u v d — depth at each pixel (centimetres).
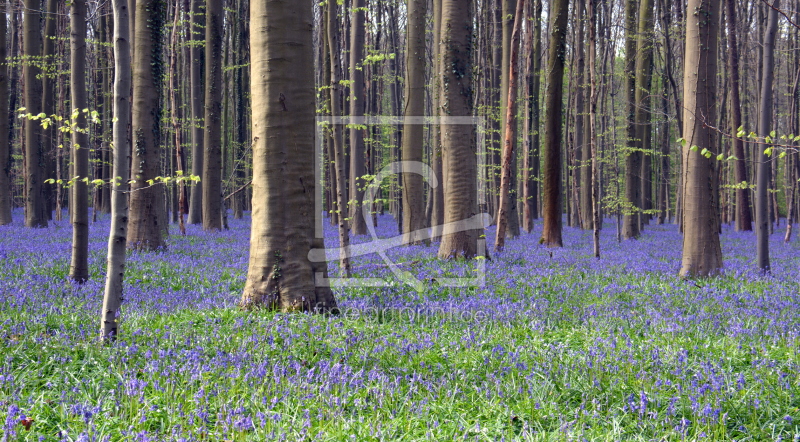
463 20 1545
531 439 451
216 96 2678
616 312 930
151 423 461
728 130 3409
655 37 2608
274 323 752
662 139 3753
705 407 476
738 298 1088
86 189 1080
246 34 3884
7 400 473
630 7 2719
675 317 882
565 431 461
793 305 1018
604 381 587
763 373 606
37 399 483
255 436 439
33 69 2553
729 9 2772
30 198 2581
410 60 1969
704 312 952
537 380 587
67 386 517
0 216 2614
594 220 1759
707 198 1385
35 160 2586
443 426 481
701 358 664
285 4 864
